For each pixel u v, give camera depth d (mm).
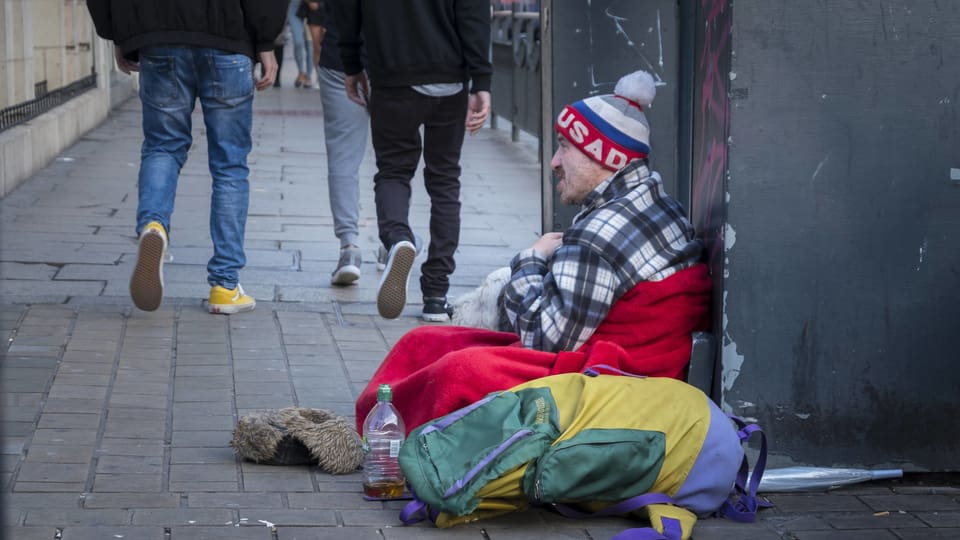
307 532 4254
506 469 4242
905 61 4754
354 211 8172
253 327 7059
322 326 7172
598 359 4676
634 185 4879
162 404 5609
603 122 4797
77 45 16703
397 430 4648
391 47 7031
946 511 4723
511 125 18953
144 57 7145
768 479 4863
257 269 8578
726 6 4723
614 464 4293
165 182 7051
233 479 4742
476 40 7066
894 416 4926
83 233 9430
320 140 16141
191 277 8203
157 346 6539
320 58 8125
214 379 6035
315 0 24422
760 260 4785
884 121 4777
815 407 4887
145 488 4594
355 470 4926
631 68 6977
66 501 4422
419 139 7312
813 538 4410
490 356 4637
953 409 4945
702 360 4863
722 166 4785
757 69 4699
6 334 6570
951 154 4812
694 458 4422
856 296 4852
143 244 6773
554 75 7020
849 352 4875
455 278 8648
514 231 10539
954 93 4785
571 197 4953
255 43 7340
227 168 7305
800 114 4738
